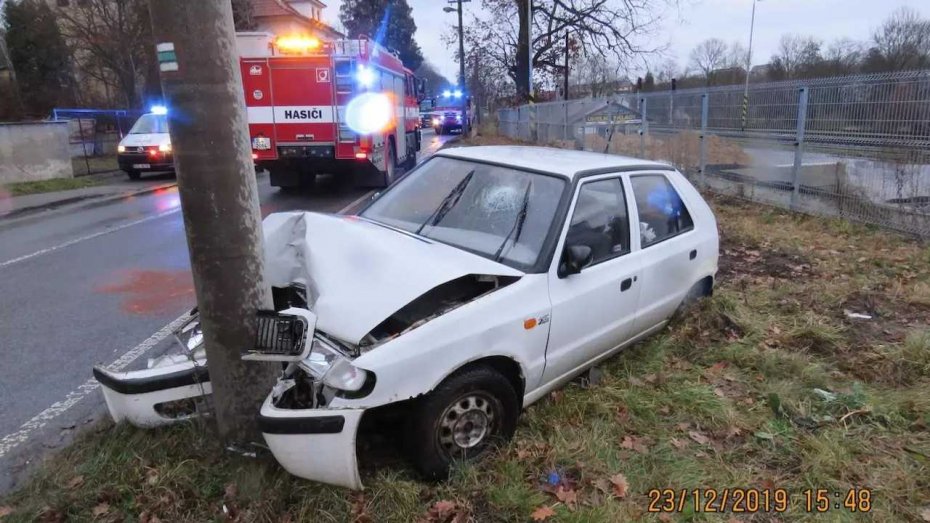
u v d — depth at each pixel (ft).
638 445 11.02
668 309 14.74
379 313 9.11
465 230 12.16
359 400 8.57
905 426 11.66
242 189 8.90
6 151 47.91
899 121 25.34
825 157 29.53
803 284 20.02
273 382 9.71
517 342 10.34
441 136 140.56
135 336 16.48
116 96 92.53
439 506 9.18
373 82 38.93
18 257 25.25
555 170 12.38
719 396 12.67
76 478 9.71
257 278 9.29
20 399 13.03
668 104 45.29
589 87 144.15
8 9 92.79
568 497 9.52
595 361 12.94
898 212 25.85
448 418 9.72
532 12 105.50
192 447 10.15
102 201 41.57
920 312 17.47
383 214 13.57
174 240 28.35
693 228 15.44
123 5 79.25
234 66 8.60
